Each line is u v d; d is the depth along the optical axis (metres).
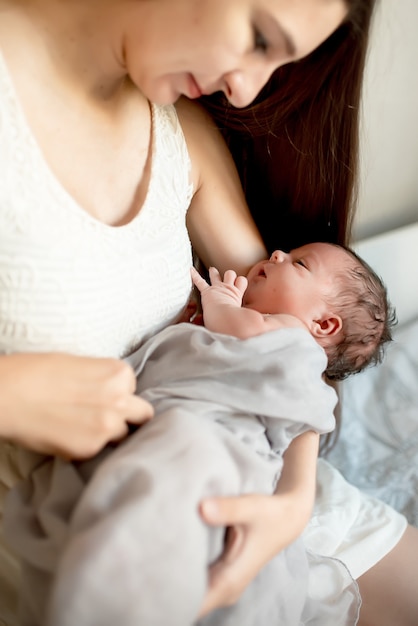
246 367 0.79
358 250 1.55
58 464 0.70
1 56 0.68
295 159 1.08
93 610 0.56
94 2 0.71
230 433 0.75
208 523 0.65
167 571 0.59
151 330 0.87
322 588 0.92
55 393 0.65
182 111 1.00
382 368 1.58
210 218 1.05
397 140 1.68
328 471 1.15
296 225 1.18
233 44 0.68
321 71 0.96
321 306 1.02
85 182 0.77
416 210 1.88
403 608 0.99
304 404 0.82
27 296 0.71
